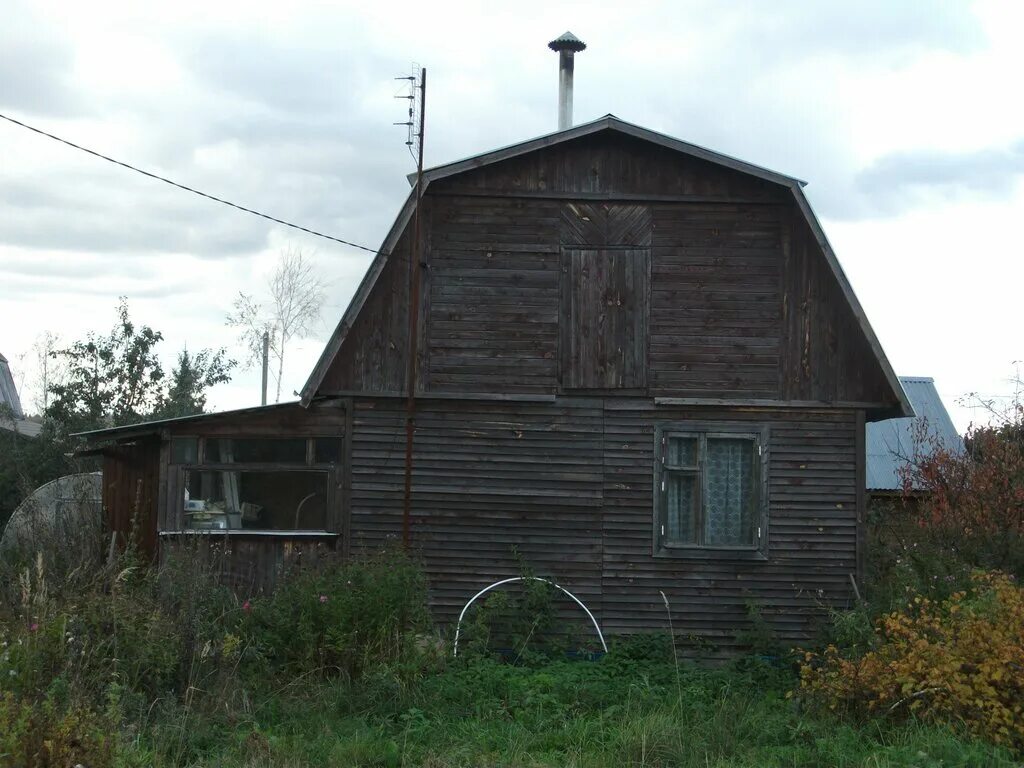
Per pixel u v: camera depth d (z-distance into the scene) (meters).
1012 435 20.92
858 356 14.60
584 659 14.18
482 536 14.55
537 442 14.63
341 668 11.61
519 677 11.93
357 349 14.62
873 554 16.66
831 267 14.27
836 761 8.78
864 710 10.05
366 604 12.09
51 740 7.14
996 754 8.55
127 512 15.45
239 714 9.86
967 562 15.57
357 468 14.59
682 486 14.67
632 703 10.86
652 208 14.76
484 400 14.59
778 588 14.48
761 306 14.66
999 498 17.94
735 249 14.72
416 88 14.54
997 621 10.00
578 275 14.69
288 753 8.95
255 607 12.36
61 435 27.12
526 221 14.73
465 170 14.54
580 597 14.48
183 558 12.22
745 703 11.06
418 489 14.57
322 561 13.63
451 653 12.66
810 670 10.90
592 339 14.65
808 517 14.54
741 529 14.59
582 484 14.59
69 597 10.76
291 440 14.69
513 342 14.64
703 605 14.45
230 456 14.67
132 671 10.06
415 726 9.95
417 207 14.40
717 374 14.62
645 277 14.69
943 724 9.29
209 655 10.70
